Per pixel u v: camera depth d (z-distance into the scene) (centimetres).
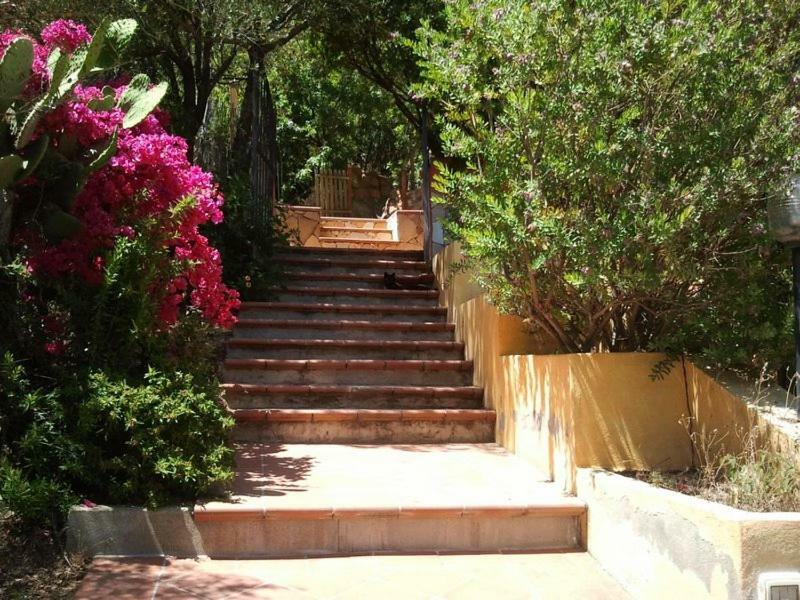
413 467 494
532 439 501
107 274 409
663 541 337
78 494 379
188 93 923
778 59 427
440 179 477
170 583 338
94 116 443
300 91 1559
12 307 407
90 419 370
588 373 430
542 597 348
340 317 766
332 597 335
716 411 417
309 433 572
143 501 378
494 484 451
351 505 393
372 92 1456
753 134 401
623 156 407
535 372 496
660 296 425
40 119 418
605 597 353
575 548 411
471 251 459
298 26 923
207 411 401
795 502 331
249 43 855
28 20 705
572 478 428
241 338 693
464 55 450
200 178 501
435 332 739
